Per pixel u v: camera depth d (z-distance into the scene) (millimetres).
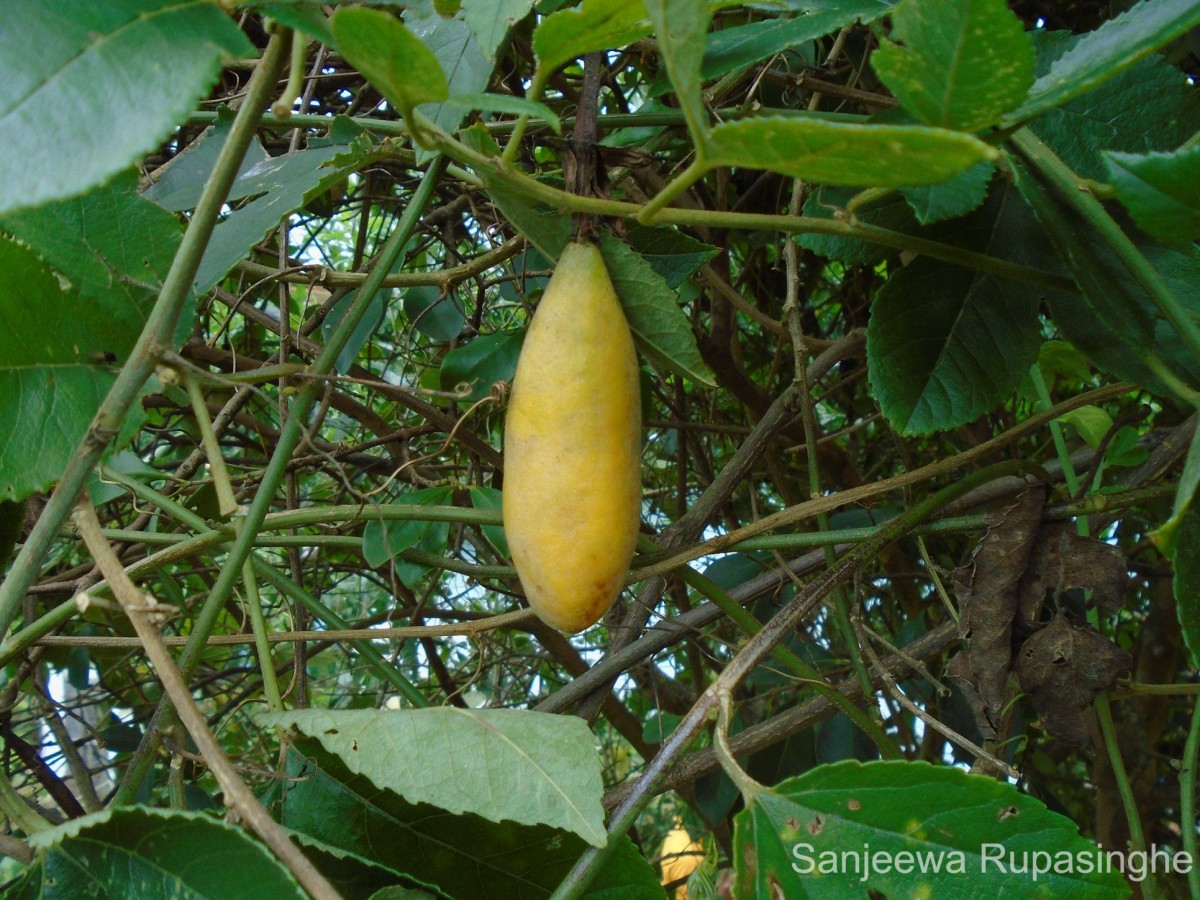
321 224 748
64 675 840
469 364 521
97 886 305
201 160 481
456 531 617
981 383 367
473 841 355
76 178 258
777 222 328
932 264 373
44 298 327
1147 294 339
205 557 603
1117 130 371
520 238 498
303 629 513
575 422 319
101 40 266
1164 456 463
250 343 758
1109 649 394
